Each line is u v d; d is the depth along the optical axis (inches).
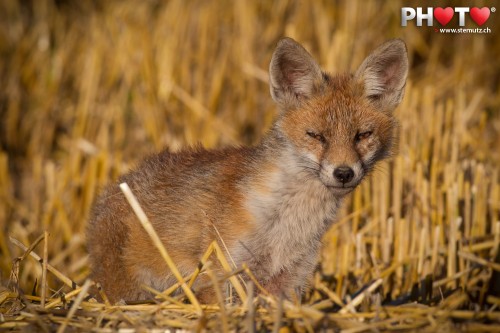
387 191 478.0
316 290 442.3
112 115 683.4
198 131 679.1
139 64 709.9
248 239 381.1
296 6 780.6
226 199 385.7
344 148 379.6
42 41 789.2
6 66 794.8
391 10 820.0
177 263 393.7
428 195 482.0
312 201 389.4
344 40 706.2
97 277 418.6
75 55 778.2
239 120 713.0
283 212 385.4
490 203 489.7
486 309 376.5
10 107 725.3
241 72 714.2
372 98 407.8
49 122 713.6
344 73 424.8
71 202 572.1
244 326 315.0
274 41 753.0
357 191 489.1
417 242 461.1
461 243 436.8
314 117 390.3
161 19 761.6
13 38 836.6
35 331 316.5
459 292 389.1
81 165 645.3
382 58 405.7
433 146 527.5
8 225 573.3
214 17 734.5
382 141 401.1
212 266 378.6
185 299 385.1
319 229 397.7
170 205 398.6
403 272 452.8
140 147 669.3
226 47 724.7
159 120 669.9
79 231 557.9
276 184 382.9
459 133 556.7
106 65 732.7
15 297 354.6
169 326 318.3
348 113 390.9
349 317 325.1
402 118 531.2
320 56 736.3
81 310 338.0
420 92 651.5
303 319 314.0
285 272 398.6
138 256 400.2
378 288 416.5
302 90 406.6
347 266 445.7
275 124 403.5
